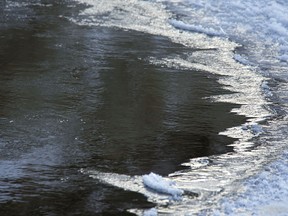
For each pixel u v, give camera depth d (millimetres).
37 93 21359
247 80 25281
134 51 27656
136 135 18719
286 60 28859
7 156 16797
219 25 34156
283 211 14547
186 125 19781
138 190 15344
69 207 14383
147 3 38094
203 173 16562
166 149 17906
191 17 35344
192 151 17922
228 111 21391
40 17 32219
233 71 26359
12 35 28234
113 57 26328
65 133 18500
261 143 18859
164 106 21250
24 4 35000
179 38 31078
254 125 20078
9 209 14156
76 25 31281
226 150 18172
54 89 21859
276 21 34938
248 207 14664
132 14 35000
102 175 16062
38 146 17531
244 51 29922
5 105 20156
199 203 14812
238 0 37406
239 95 23250
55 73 23484
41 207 14320
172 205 14672
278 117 21266
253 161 17484
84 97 21344
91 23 32062
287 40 32500
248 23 34625
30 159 16703
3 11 32844
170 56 27578
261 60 28609
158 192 15281
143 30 31750
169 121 19969
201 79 24703
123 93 22094
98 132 18734
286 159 17656
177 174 16422
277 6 36781
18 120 19125
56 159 16828
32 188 15156
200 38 31516
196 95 22719
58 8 34750
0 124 18750
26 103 20422
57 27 30484
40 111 19906
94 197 14898
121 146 17891
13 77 22688
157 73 24812
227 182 16062
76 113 20000
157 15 35219
